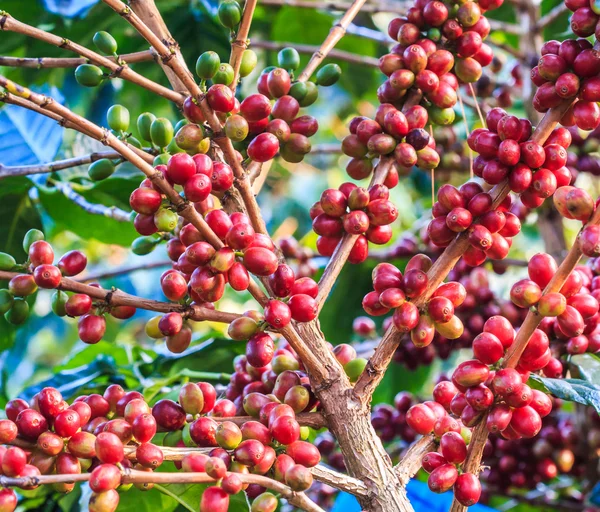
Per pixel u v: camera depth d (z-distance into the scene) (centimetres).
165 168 88
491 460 118
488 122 93
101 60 92
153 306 92
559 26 150
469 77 98
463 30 98
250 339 90
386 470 91
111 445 83
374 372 92
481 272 117
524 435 88
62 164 103
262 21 177
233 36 94
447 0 97
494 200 91
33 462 85
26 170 103
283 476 87
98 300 92
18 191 123
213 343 119
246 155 100
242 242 87
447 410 95
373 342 133
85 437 85
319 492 120
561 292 89
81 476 83
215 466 84
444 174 133
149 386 113
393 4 164
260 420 90
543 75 90
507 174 91
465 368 89
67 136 135
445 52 96
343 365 97
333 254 95
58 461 85
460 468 90
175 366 121
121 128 99
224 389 109
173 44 96
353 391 92
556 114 90
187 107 91
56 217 128
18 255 125
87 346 128
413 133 96
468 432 93
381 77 184
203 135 92
